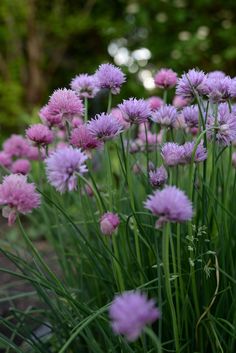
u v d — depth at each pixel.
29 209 0.46
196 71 0.55
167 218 0.38
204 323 0.51
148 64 2.42
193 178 0.53
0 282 0.88
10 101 2.13
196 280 0.54
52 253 0.97
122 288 0.51
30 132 0.58
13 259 0.55
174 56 2.24
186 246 0.55
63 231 0.83
